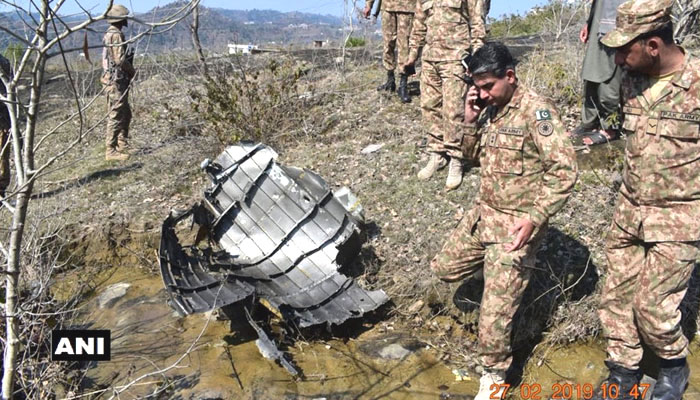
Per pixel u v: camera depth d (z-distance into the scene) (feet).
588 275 14.07
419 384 12.55
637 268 10.60
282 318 13.65
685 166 9.50
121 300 16.85
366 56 34.04
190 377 13.14
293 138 23.41
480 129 11.30
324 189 16.61
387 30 24.98
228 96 23.31
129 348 14.53
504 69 10.06
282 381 12.79
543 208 10.03
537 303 13.55
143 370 13.61
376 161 20.35
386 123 23.22
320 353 13.67
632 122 9.98
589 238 15.03
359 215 15.76
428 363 13.16
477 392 12.20
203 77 28.71
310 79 28.96
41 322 12.98
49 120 29.25
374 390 12.45
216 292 13.98
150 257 18.97
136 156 24.71
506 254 10.56
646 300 10.11
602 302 11.19
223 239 17.06
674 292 10.07
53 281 16.69
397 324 14.49
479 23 16.30
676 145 9.48
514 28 40.60
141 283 17.78
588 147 17.47
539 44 27.78
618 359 11.03
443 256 12.07
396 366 13.11
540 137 10.02
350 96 26.35
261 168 17.26
